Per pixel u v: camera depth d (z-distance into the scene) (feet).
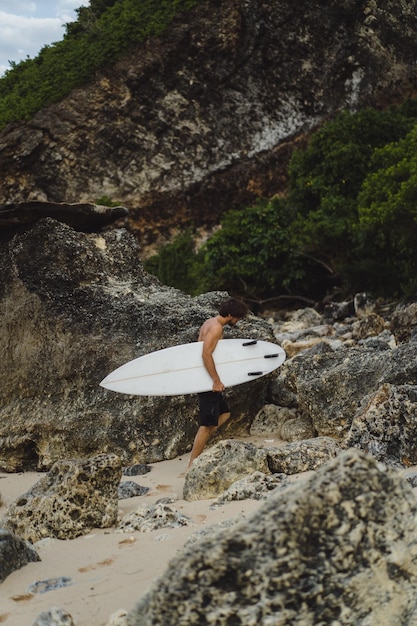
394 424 21.68
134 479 24.63
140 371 26.63
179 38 122.01
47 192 121.49
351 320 60.13
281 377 30.22
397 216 59.41
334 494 10.14
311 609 9.59
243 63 121.29
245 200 119.65
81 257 30.96
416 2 122.62
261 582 9.54
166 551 15.46
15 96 128.06
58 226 31.14
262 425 28.94
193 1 123.54
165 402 27.63
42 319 30.04
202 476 20.71
